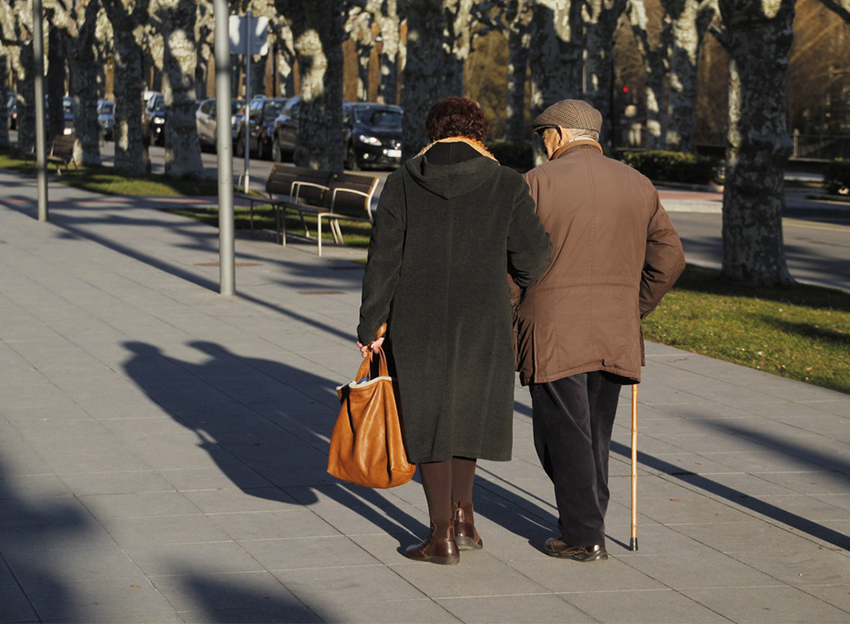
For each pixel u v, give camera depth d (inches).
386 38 2506.2
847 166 1403.8
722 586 211.8
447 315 209.9
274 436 307.7
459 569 216.4
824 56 2402.8
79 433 304.7
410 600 200.4
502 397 213.8
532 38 1025.5
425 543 220.2
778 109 631.8
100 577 206.1
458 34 2050.9
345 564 217.2
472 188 208.4
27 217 852.6
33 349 411.5
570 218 216.2
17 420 316.5
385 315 210.8
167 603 195.0
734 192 648.4
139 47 1330.0
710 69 2635.3
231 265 537.3
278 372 385.4
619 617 195.8
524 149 1727.4
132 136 1336.1
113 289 547.5
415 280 209.5
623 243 219.3
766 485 277.9
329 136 1053.8
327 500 255.9
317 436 309.3
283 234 733.3
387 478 212.2
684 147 1723.7
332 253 703.1
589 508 220.5
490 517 248.5
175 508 246.8
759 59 626.2
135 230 792.9
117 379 368.8
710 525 247.6
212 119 1908.2
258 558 218.5
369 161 1567.4
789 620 196.5
